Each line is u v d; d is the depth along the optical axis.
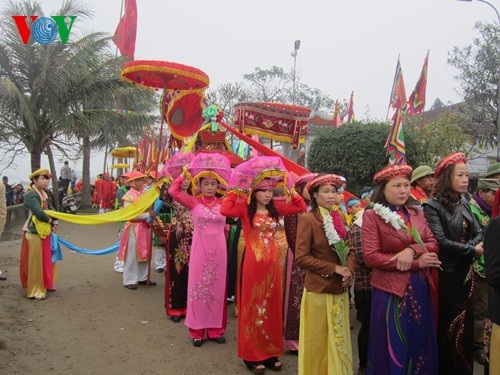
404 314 3.59
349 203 6.36
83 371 4.66
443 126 18.69
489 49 20.53
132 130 18.98
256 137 8.67
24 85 17.31
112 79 17.86
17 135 17.33
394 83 12.80
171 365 4.84
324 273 3.86
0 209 7.34
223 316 5.54
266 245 4.68
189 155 6.36
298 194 5.02
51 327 5.89
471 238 4.14
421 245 3.57
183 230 6.25
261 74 32.16
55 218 7.34
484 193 5.14
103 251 8.45
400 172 3.75
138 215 7.48
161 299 7.27
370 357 3.71
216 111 7.57
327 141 12.26
